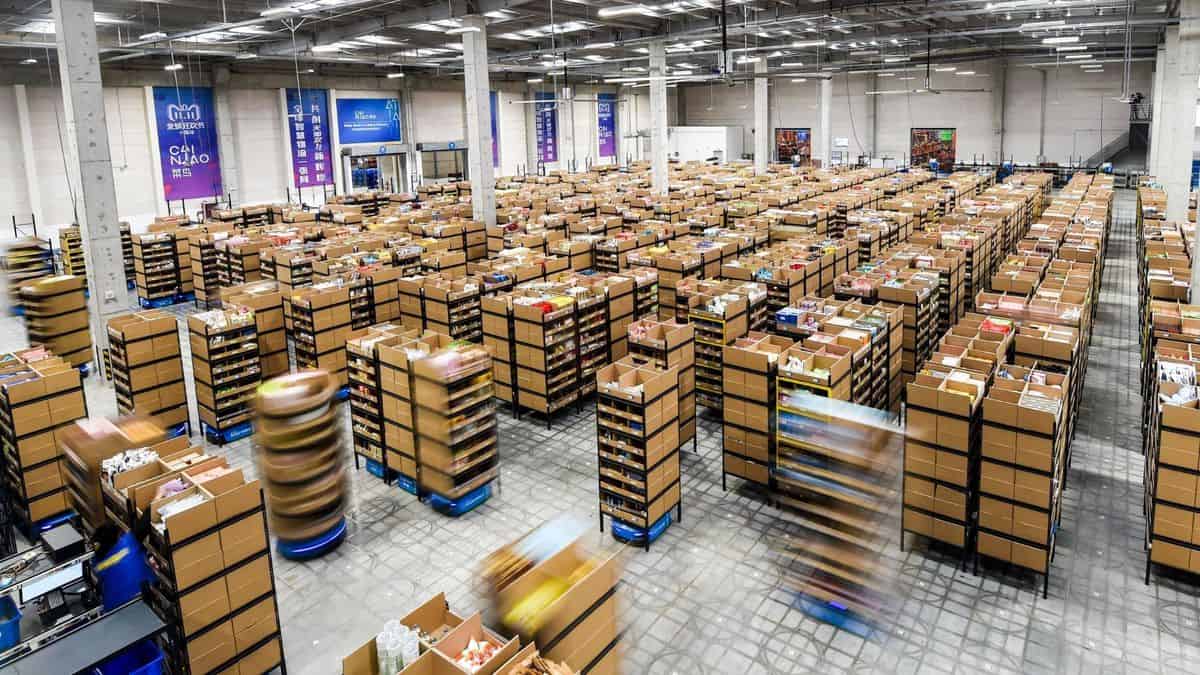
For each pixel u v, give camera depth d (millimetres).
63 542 9047
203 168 33312
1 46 24703
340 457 10562
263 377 14539
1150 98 43188
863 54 46000
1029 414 8531
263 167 35812
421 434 11148
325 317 14414
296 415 9883
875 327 12031
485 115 24234
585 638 6898
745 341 11523
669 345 11883
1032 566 8930
